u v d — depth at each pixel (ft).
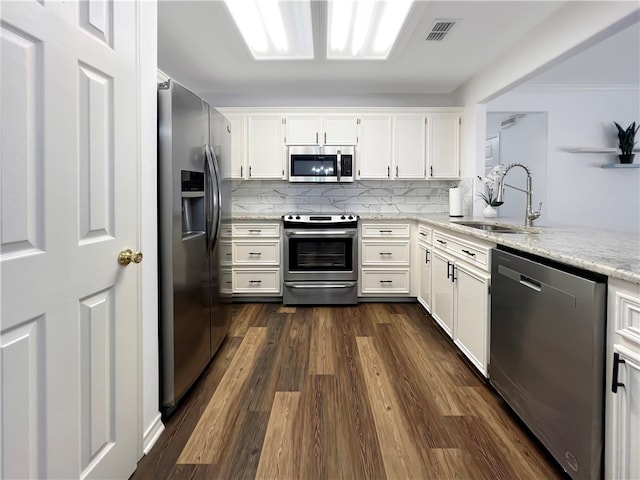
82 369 3.68
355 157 13.09
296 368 7.71
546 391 4.81
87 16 3.68
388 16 8.33
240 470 4.75
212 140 7.73
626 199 14.84
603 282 3.93
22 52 2.89
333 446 5.22
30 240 3.00
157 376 5.49
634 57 11.43
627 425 3.65
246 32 9.16
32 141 3.00
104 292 4.07
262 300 12.96
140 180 4.89
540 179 15.11
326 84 12.91
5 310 2.77
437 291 10.11
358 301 12.86
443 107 13.21
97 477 3.92
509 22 8.39
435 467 4.79
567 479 4.57
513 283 5.71
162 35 9.04
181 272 6.19
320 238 12.28
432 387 6.90
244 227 12.50
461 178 13.12
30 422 3.02
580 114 14.65
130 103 4.55
